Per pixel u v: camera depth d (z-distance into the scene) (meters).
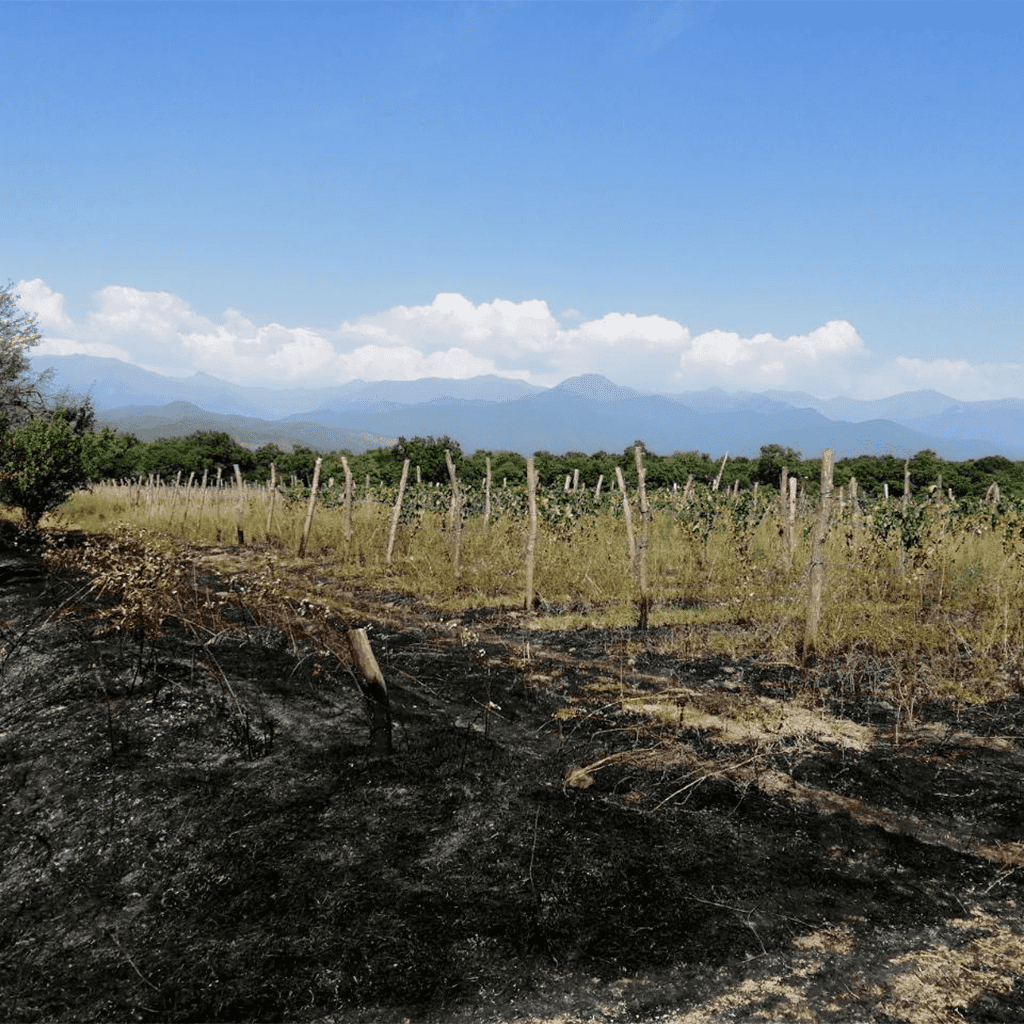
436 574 13.07
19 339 26.44
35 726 5.82
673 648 8.63
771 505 16.78
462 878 4.02
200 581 12.23
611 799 4.93
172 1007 3.17
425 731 5.89
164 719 5.84
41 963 3.52
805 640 8.11
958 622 9.48
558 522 14.17
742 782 5.22
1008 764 5.60
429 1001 3.19
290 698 6.52
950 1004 3.16
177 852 4.28
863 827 4.68
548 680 7.45
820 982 3.31
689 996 3.22
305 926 3.64
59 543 12.92
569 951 3.49
